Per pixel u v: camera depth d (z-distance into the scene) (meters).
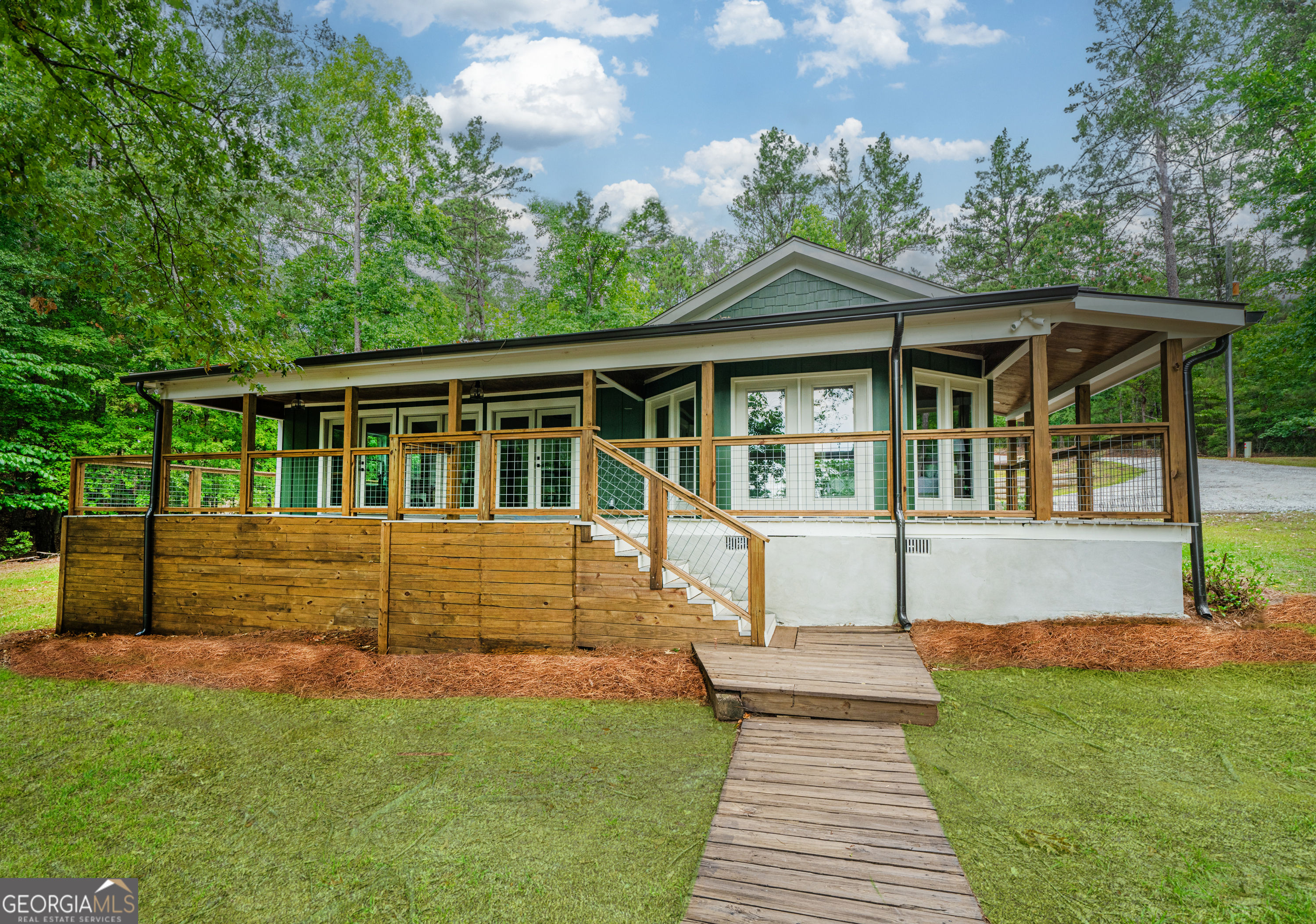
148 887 2.98
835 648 5.65
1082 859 2.82
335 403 11.59
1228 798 3.33
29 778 4.19
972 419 9.14
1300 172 16.02
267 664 6.41
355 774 4.07
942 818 3.18
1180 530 6.22
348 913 2.71
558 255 26.25
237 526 8.00
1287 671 5.07
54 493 15.48
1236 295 21.53
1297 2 21.27
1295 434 23.36
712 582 7.39
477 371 8.27
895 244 33.44
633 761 4.03
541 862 2.99
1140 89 24.89
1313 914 2.43
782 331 7.16
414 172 23.17
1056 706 4.64
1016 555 6.50
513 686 5.43
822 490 8.08
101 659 7.00
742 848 2.87
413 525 6.72
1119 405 29.23
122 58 5.62
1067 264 28.86
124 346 15.72
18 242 14.41
